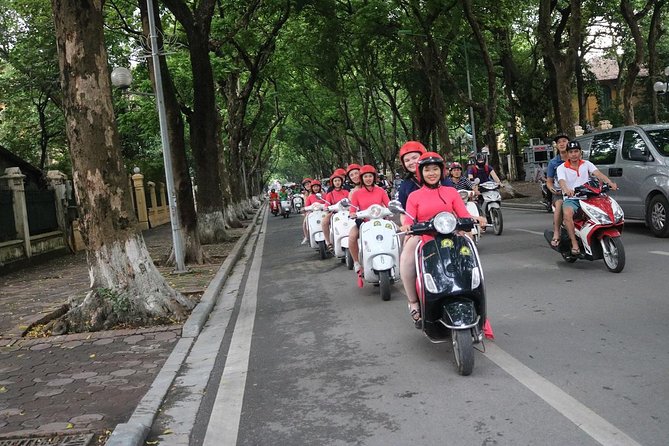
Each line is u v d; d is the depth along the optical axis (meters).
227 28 19.91
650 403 3.95
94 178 7.93
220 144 27.45
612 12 28.66
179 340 6.95
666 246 9.70
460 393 4.45
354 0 26.06
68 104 7.98
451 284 4.84
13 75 26.11
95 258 7.98
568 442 3.52
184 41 22.36
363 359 5.55
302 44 28.03
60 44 7.90
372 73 32.69
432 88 24.84
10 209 16.67
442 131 24.95
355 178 8.98
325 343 6.25
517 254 10.55
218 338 7.00
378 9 23.55
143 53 14.47
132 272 7.95
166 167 12.82
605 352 5.02
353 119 49.47
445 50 24.97
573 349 5.18
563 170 8.49
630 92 22.55
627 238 10.95
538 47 32.06
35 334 7.66
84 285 11.92
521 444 3.56
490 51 30.78
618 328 5.65
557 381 4.49
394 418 4.13
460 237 5.09
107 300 7.82
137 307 7.84
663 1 24.42
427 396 4.46
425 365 5.19
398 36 25.38
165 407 4.82
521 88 36.94
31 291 11.64
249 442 4.00
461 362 4.74
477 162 13.85
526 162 39.19
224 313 8.51
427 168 5.26
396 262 7.97
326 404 4.53
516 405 4.12
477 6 22.44
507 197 25.00
